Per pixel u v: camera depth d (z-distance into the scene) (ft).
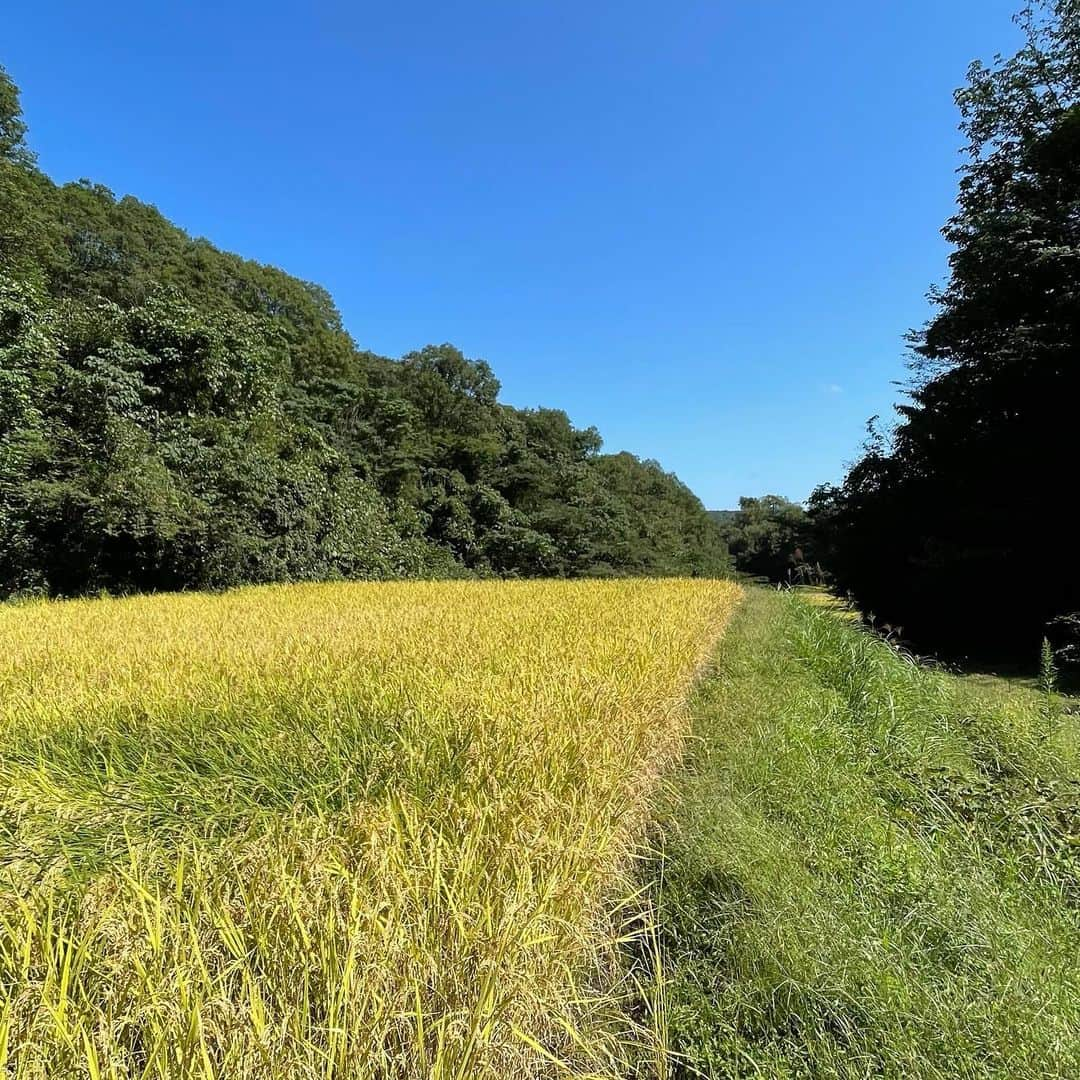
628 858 8.79
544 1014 5.43
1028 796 11.89
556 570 114.32
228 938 5.05
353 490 65.98
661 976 6.35
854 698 18.65
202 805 8.70
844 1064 5.62
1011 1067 5.65
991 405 43.06
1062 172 42.32
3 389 40.24
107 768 9.52
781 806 11.00
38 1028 4.46
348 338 154.61
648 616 25.61
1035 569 40.34
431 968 5.13
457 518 105.50
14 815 8.25
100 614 27.35
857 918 7.66
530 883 6.19
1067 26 44.39
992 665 36.68
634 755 10.98
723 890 8.18
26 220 64.75
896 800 12.21
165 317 53.16
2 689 13.69
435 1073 4.26
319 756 9.81
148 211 122.21
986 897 8.57
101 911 5.65
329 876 6.08
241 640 19.52
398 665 15.05
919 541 48.60
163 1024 4.45
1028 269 39.37
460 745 10.07
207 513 44.50
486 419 150.10
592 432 191.42
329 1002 4.46
